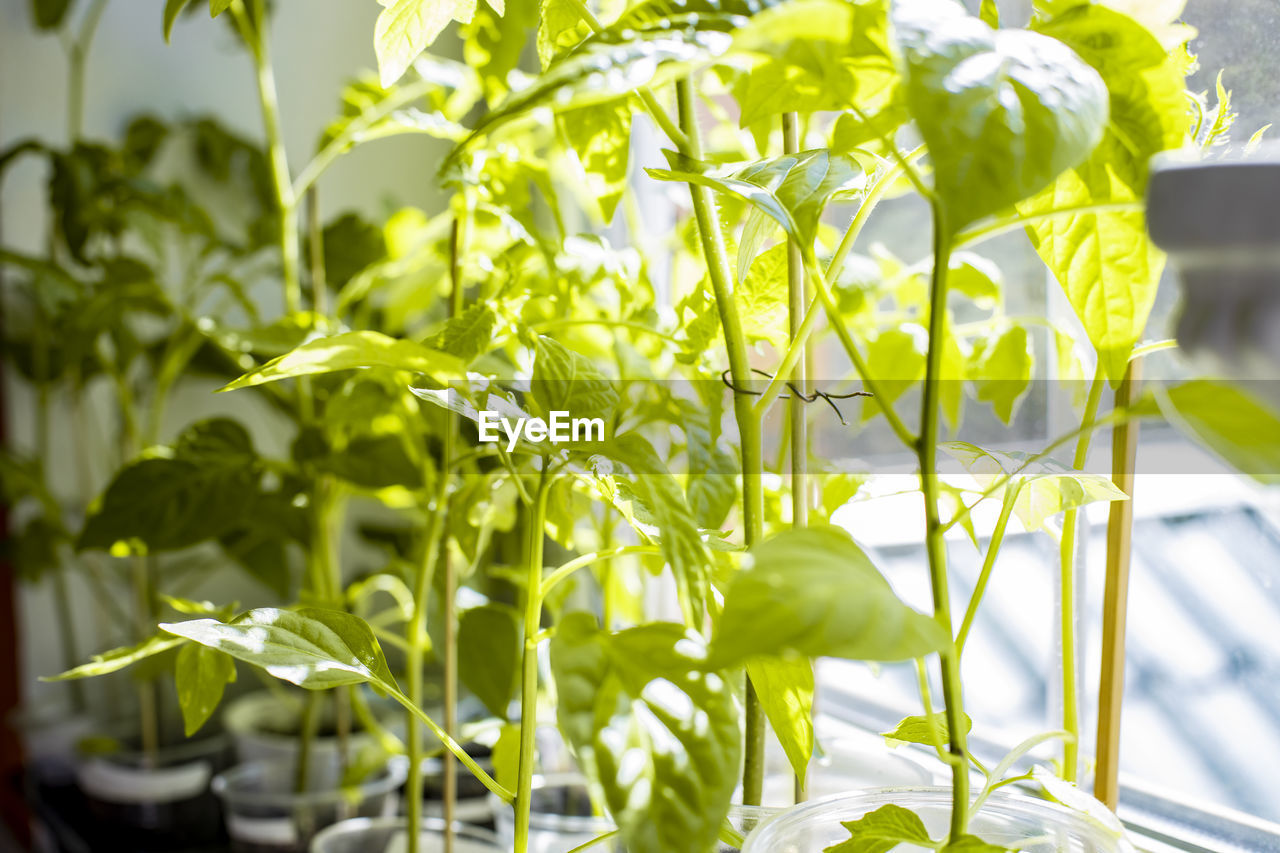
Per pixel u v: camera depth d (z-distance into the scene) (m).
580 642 0.41
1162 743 0.88
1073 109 0.33
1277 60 0.60
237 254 0.88
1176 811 0.65
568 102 0.35
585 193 0.80
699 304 0.60
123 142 0.97
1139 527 0.76
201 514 0.73
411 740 0.68
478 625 0.68
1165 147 0.44
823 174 0.52
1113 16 0.41
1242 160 0.36
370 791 0.78
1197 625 1.04
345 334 0.45
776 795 0.65
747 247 0.56
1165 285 0.63
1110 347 0.50
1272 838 0.63
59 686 0.99
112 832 0.86
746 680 0.59
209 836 0.87
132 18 0.97
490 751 0.85
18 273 0.96
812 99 0.48
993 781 0.50
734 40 0.34
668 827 0.36
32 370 0.95
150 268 0.86
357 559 1.01
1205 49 0.62
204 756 0.88
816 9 0.32
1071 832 0.51
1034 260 0.68
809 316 0.55
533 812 0.71
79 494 0.99
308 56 1.00
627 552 0.55
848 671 0.79
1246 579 0.66
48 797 0.94
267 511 0.76
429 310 0.91
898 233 0.75
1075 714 0.60
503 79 0.65
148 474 0.73
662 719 0.39
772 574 0.33
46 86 0.96
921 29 0.34
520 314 0.63
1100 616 0.66
